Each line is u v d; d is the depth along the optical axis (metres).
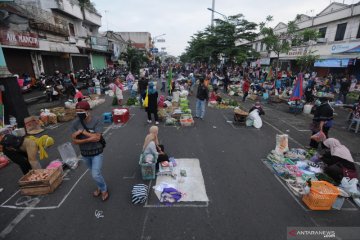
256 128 9.32
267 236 3.57
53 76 16.81
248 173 5.52
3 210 4.09
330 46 20.94
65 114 9.75
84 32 25.95
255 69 28.16
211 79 20.88
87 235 3.54
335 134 8.94
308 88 13.76
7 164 5.88
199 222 3.84
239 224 3.81
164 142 7.45
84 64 25.80
